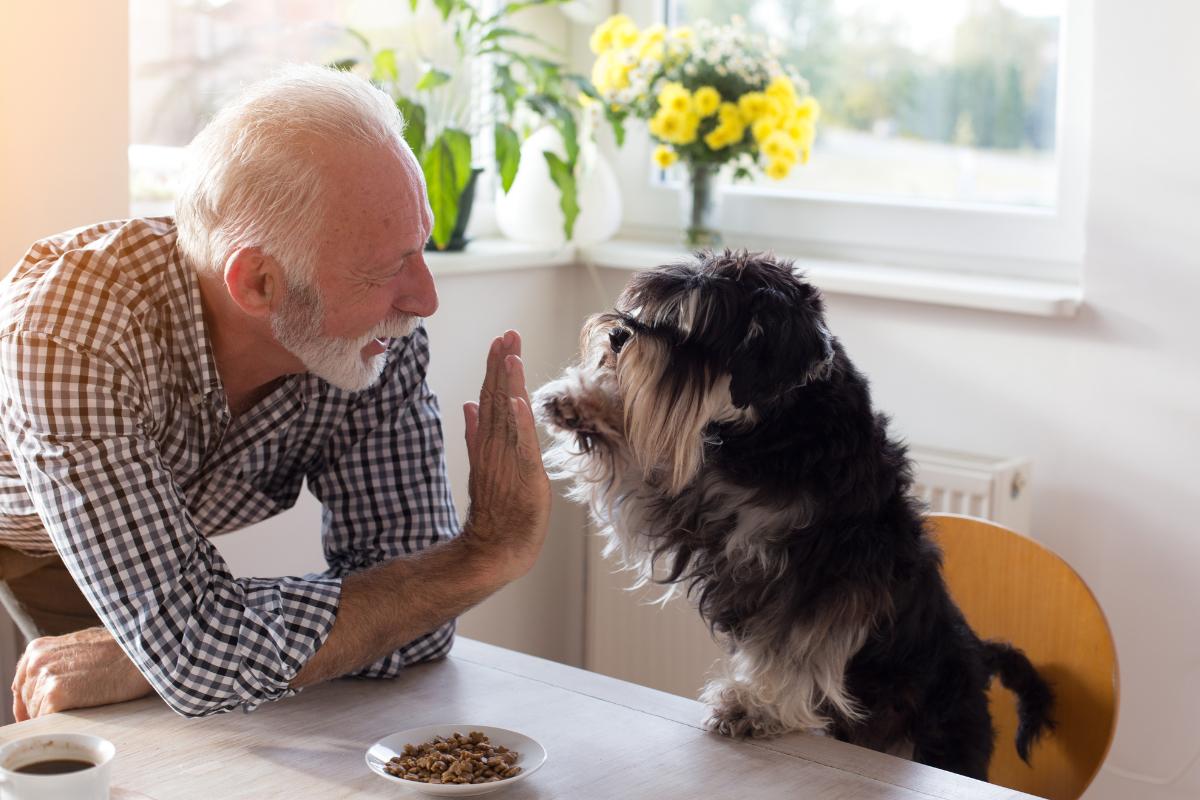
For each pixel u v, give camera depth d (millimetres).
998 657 1677
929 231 2512
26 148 1948
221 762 1216
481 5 2754
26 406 1251
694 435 1369
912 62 2547
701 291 1381
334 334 1313
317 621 1299
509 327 2688
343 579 1357
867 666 1455
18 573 1638
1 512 1535
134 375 1298
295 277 1274
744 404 1354
